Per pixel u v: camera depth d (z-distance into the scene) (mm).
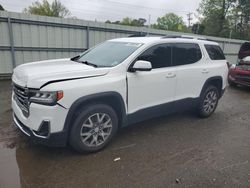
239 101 7160
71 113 3070
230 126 4910
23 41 8680
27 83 3000
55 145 3125
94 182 2842
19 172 2977
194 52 4758
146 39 4207
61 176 2932
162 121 4996
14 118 3686
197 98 4914
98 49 4500
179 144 3934
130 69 3662
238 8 37875
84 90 3133
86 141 3383
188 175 3059
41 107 2910
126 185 2811
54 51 9523
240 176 3084
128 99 3676
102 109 3416
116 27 10844
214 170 3199
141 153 3568
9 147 3559
